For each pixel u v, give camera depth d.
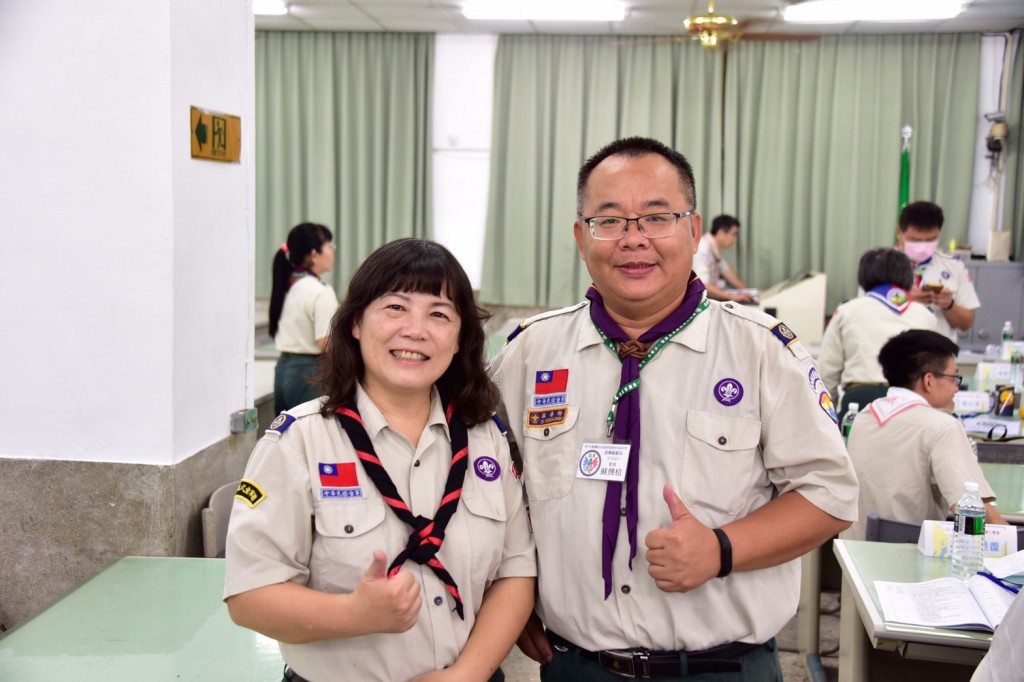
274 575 1.21
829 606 3.56
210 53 2.36
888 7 6.14
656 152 1.40
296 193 7.55
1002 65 6.89
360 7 6.53
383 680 1.25
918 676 2.24
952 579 1.89
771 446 1.37
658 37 7.19
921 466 2.61
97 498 2.26
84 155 2.18
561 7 6.41
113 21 2.13
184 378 2.29
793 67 7.09
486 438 1.39
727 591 1.36
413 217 7.63
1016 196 6.93
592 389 1.44
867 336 3.92
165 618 1.81
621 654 1.36
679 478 1.37
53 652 1.66
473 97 7.56
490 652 1.30
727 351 1.42
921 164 7.03
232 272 2.55
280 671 1.60
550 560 1.42
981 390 4.30
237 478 2.57
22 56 2.17
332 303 4.15
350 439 1.28
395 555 1.26
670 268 1.38
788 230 7.30
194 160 2.29
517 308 7.63
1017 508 2.68
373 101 7.51
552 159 7.48
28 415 2.27
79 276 2.22
